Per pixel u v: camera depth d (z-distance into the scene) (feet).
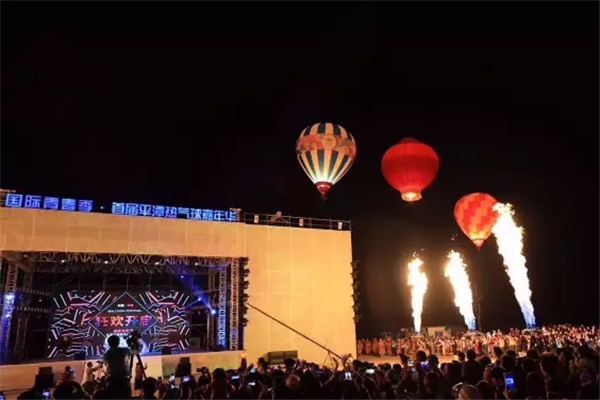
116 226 72.08
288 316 81.66
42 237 67.51
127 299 83.15
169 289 86.48
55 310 78.64
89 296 80.94
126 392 25.76
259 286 80.53
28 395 27.94
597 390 21.21
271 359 77.10
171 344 84.02
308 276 84.84
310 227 88.89
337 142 69.77
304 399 24.72
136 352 47.67
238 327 76.74
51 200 69.46
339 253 88.79
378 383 30.27
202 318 88.07
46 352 76.28
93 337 79.46
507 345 95.50
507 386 24.13
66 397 26.23
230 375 36.09
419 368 32.40
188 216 77.71
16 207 67.31
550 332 103.30
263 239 82.64
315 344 81.56
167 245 74.54
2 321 66.64
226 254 78.54
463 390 21.22
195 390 29.78
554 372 26.66
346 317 86.33
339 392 26.45
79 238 69.51
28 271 76.33
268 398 23.38
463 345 97.60
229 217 80.69
